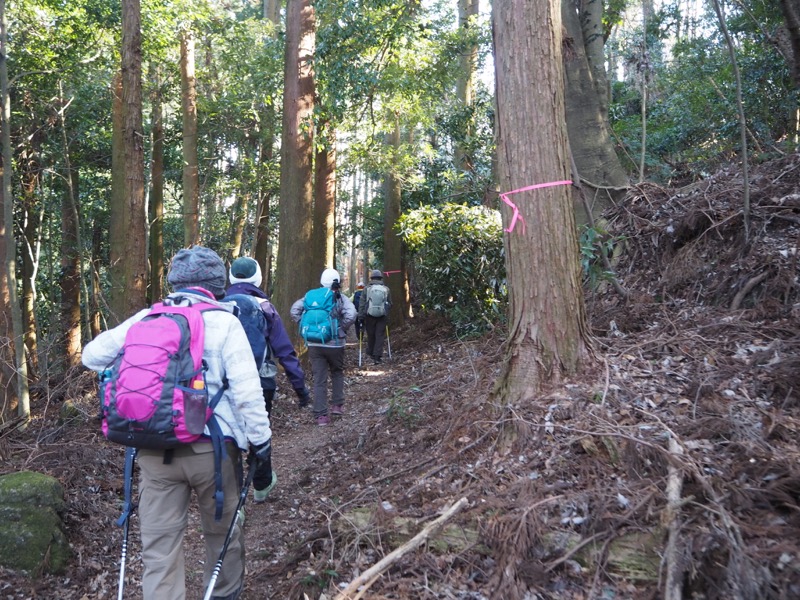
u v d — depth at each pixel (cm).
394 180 1866
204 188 2223
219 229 2333
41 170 1495
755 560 272
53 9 1418
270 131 2033
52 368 1031
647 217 710
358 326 1349
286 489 563
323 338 771
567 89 882
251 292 485
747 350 457
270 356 496
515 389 447
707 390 411
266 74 1786
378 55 1280
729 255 595
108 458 590
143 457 311
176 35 1669
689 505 313
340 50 1170
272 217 2469
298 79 1229
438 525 353
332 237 1638
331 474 560
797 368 407
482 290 1154
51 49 1433
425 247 1241
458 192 1616
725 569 277
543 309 447
